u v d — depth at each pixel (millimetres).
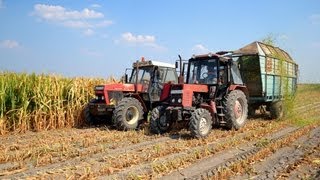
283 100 13109
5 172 5609
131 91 11000
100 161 6352
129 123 10281
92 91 12414
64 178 5312
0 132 9977
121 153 7000
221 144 7664
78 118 11742
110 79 13523
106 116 11609
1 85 10258
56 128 11258
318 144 7793
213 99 9562
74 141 8422
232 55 12133
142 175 5328
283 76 13367
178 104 8883
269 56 12352
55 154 6922
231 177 5270
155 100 11188
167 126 9648
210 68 9922
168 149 7117
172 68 11820
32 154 6797
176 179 5156
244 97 10305
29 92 10898
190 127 8438
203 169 5719
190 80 10289
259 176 5320
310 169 5730
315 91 34781
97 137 8891
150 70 11219
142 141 8414
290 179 5195
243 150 7234
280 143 7668
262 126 10891
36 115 10742
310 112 15172
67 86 11820
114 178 5227
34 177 5309
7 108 10523
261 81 11984
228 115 9594
